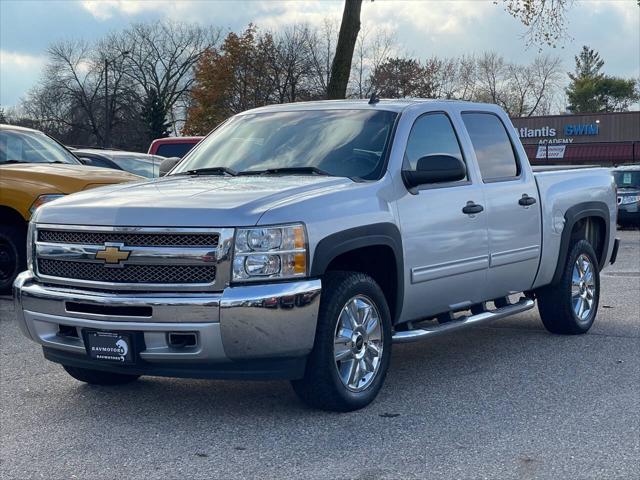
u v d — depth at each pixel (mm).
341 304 5492
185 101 77812
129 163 15062
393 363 7242
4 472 4688
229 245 5113
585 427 5422
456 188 6664
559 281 8117
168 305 5102
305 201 5391
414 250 6160
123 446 5098
